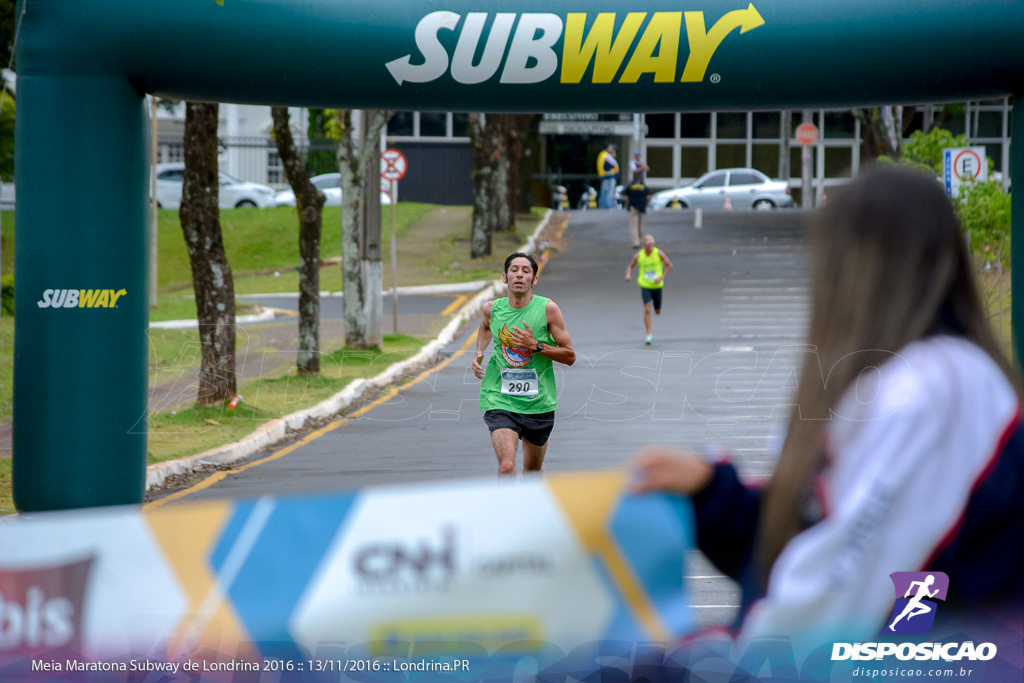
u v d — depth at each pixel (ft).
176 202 507.71
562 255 388.16
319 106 94.12
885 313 22.68
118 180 89.20
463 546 26.76
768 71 89.35
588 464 121.90
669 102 92.32
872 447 21.24
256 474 123.44
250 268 421.59
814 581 20.95
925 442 20.97
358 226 232.53
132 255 90.68
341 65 89.71
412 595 26.94
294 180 197.47
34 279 88.22
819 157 566.36
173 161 631.97
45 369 88.12
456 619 26.76
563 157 575.79
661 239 404.36
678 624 26.14
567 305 289.53
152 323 288.71
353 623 26.96
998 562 21.33
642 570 26.30
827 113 564.71
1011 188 92.63
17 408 89.56
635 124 545.03
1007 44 86.33
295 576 27.30
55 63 87.30
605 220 471.62
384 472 122.31
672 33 88.94
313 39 88.84
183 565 27.53
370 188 234.58
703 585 67.97
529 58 90.07
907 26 87.04
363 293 233.76
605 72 90.17
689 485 25.55
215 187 160.25
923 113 401.70
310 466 128.26
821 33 87.97
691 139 572.51
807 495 22.25
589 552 26.48
